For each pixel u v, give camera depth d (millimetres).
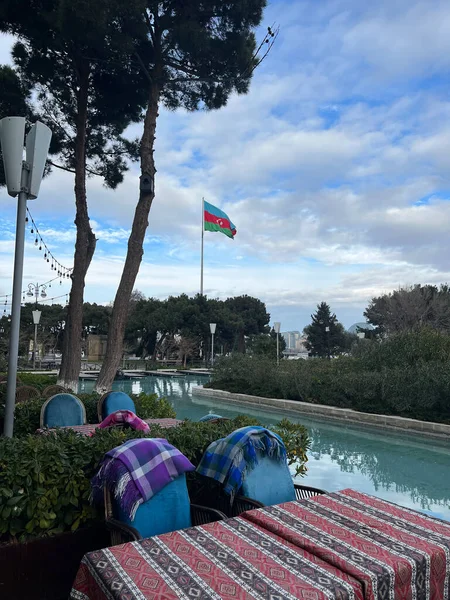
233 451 3074
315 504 2594
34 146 4109
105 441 3221
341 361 15672
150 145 9922
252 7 10586
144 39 10305
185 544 2078
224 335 39875
